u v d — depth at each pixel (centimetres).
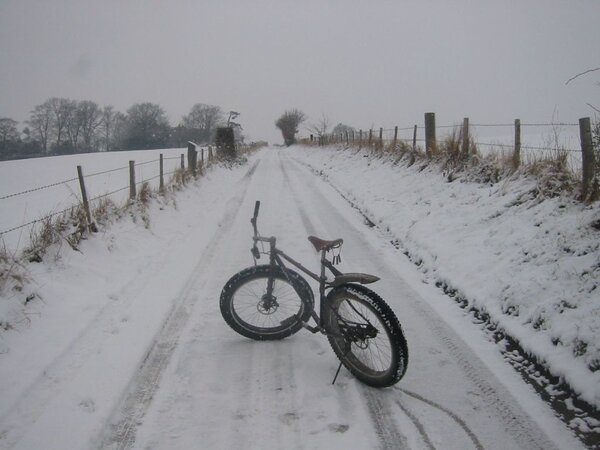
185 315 445
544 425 287
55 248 534
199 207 980
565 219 503
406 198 881
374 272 553
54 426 287
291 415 300
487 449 269
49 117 8425
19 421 293
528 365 351
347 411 304
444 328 410
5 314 396
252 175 1681
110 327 414
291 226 787
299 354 376
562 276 412
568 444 271
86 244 580
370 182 1162
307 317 385
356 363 339
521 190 639
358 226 787
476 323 420
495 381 333
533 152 714
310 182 1415
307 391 325
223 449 270
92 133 8769
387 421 294
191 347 385
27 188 1395
